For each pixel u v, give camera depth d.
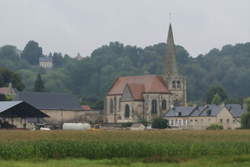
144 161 153.88
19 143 171.00
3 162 147.38
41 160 155.00
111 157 166.88
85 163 147.12
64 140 183.12
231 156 164.12
